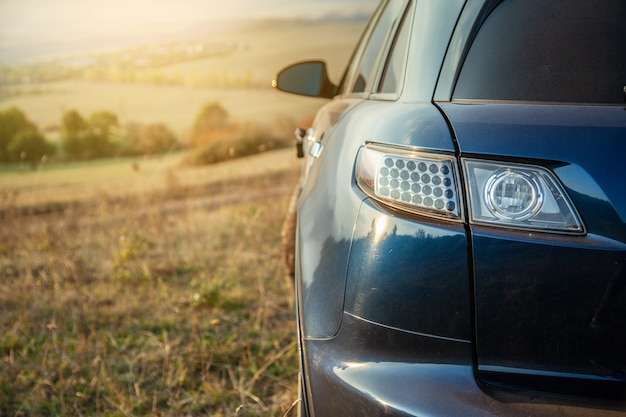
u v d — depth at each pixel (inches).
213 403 106.7
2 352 131.7
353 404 51.2
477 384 48.8
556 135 47.8
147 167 370.6
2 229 255.0
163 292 159.6
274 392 110.1
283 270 177.5
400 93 62.7
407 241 50.5
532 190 47.2
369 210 53.7
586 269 45.9
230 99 1408.7
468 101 56.6
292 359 121.1
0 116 1231.5
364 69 96.1
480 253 48.1
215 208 285.6
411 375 50.1
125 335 138.1
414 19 67.9
